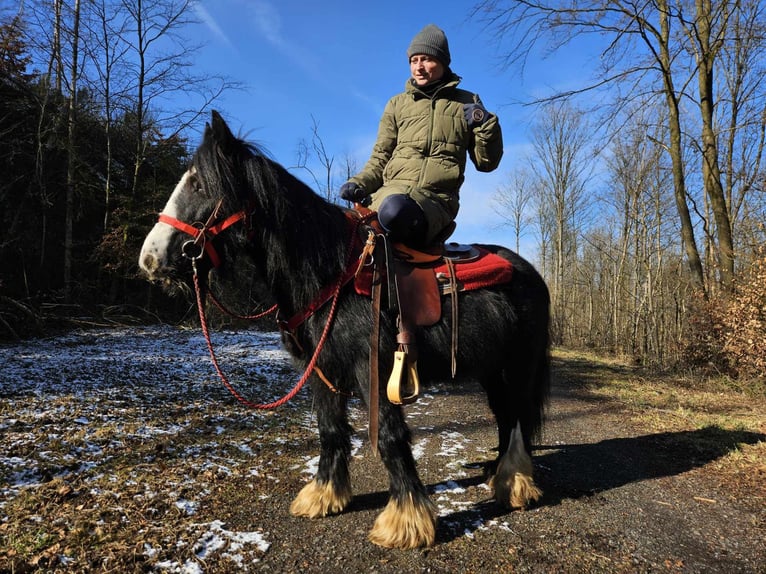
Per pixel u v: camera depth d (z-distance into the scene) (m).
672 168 10.78
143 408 4.71
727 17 9.77
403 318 2.32
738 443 4.30
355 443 3.96
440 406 5.62
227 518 2.55
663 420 5.23
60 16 13.76
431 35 2.58
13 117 12.91
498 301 2.69
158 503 2.64
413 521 2.33
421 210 2.42
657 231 18.41
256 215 2.27
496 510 2.80
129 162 17.20
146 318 14.34
